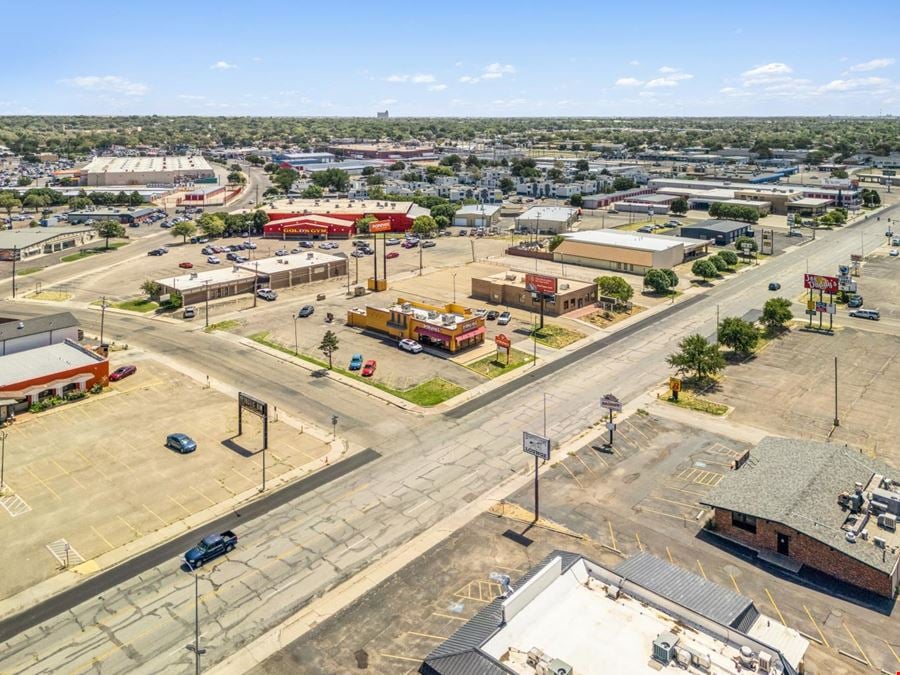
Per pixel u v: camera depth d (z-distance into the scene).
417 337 109.50
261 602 50.06
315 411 83.75
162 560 54.88
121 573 53.25
